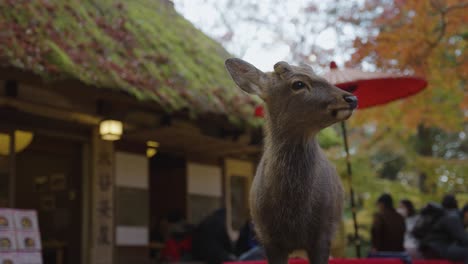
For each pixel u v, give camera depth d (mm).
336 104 3678
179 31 12297
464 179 18781
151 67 9523
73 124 9359
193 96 9273
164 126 9250
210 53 12297
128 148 10219
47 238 9977
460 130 13164
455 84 11000
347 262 5672
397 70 10094
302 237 3854
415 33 9805
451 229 8625
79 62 7977
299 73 3844
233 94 10312
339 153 18031
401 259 6672
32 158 10102
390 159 23656
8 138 8352
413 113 11781
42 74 7273
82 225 9500
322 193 3850
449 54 11031
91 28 9375
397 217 8594
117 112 9227
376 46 9758
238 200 12570
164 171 11750
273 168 3848
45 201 10086
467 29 11078
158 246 10445
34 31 7883
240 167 12633
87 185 9539
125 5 11328
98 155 9609
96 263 9398
